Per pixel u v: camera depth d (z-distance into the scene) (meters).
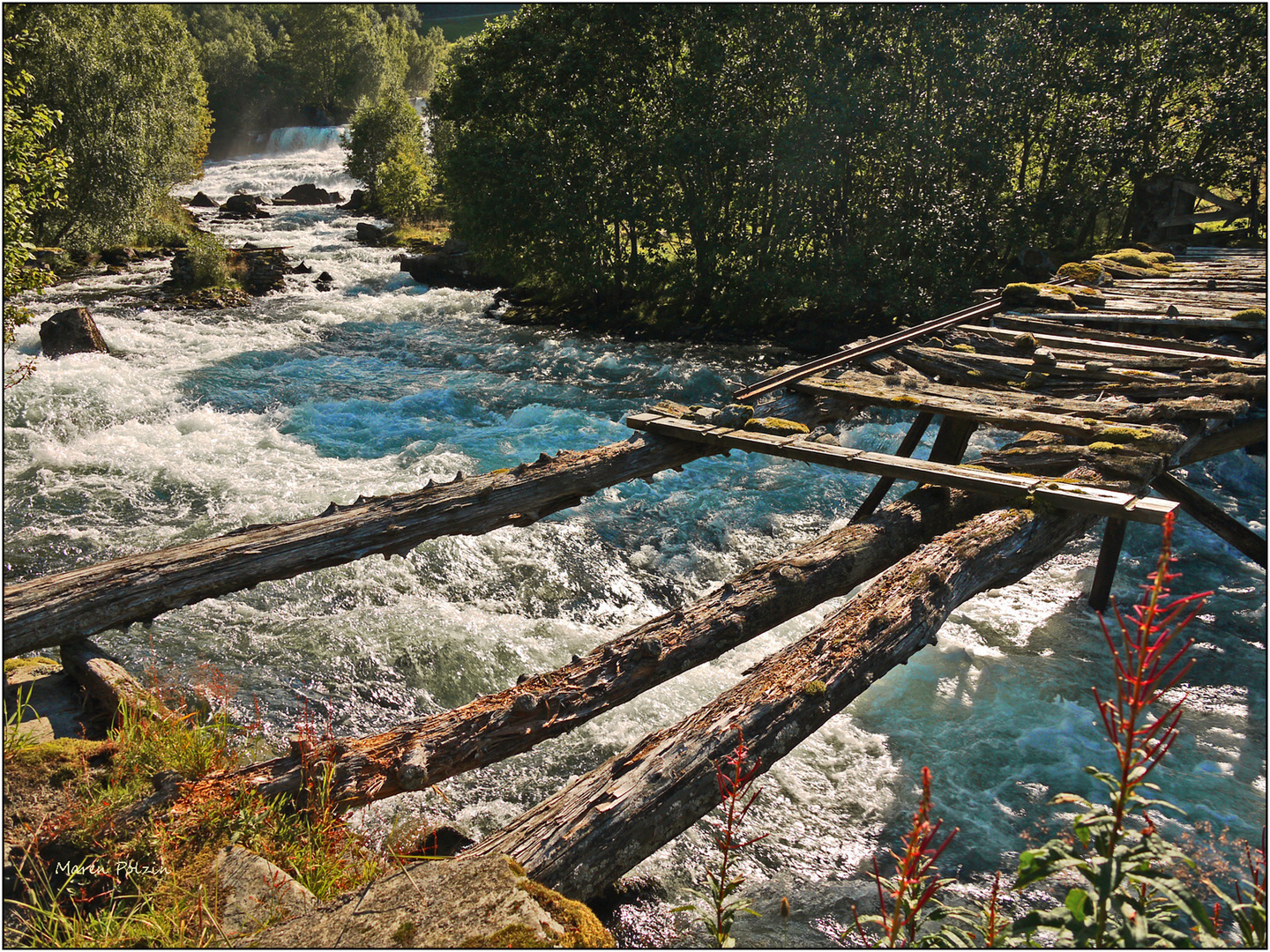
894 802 5.27
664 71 19.78
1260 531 9.57
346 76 73.94
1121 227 20.16
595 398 14.38
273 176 47.50
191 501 9.27
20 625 4.29
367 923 2.27
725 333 19.20
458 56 21.70
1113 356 8.11
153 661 6.29
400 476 10.16
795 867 4.73
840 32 18.17
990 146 17.70
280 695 6.02
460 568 8.20
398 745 3.37
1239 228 18.31
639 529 9.30
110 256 25.03
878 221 18.64
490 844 2.82
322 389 14.10
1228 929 3.90
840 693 3.59
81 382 12.80
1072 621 7.57
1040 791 5.35
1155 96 18.16
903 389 7.44
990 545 4.67
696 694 6.30
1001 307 10.75
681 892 4.52
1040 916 1.72
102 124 25.06
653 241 20.06
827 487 10.38
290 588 7.58
